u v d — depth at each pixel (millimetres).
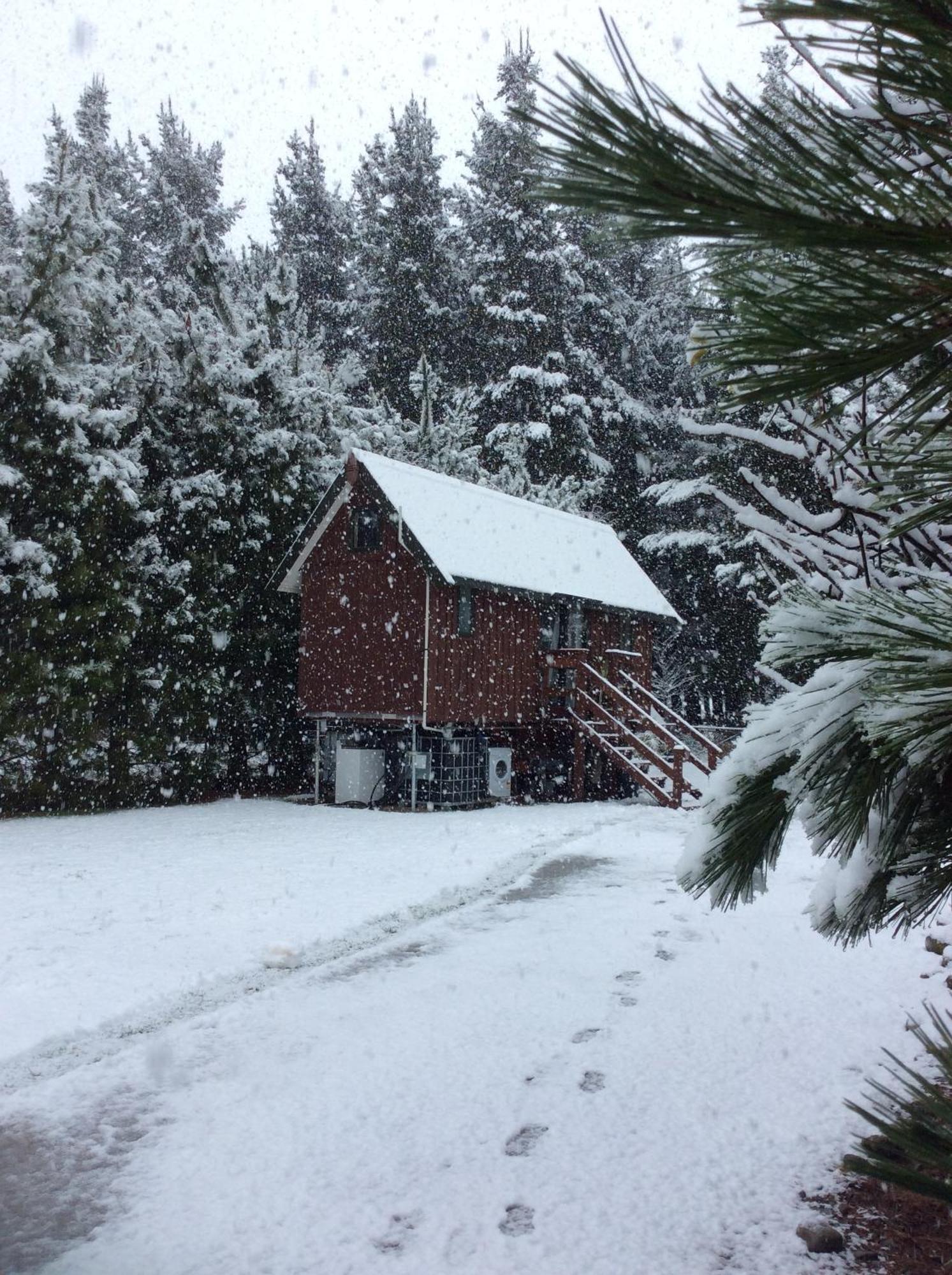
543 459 31203
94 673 15414
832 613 1954
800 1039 4973
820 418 1306
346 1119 4215
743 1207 3342
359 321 38844
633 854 11906
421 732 17469
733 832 2035
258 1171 3754
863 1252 3018
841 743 1836
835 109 1134
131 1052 5148
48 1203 3547
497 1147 3893
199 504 17641
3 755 14664
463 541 17562
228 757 18266
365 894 9266
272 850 12000
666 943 7258
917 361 1527
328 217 43375
